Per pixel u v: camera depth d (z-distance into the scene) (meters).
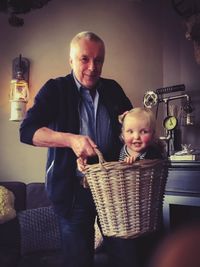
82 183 1.48
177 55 3.03
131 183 1.24
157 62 3.13
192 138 2.86
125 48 3.24
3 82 3.46
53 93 1.59
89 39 1.57
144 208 1.28
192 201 2.25
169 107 2.97
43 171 3.30
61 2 3.43
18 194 2.84
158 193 1.31
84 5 3.38
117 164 1.23
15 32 3.49
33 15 3.48
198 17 2.81
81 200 1.53
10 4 3.30
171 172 2.35
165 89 2.84
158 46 3.14
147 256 2.12
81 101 1.62
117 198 1.26
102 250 2.27
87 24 3.36
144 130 1.53
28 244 2.45
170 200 2.34
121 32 3.26
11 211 2.61
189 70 2.94
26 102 3.33
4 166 3.38
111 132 1.63
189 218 2.50
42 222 2.51
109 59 3.27
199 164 2.21
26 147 3.35
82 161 1.37
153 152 1.55
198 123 2.85
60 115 1.58
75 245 1.52
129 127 1.54
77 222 1.52
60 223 1.57
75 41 1.59
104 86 1.70
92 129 1.60
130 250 1.51
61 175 1.53
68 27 3.40
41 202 2.80
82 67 1.56
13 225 2.61
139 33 3.21
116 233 1.29
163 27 3.12
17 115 3.28
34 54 3.44
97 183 1.28
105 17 3.32
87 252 1.52
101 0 3.34
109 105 1.67
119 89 1.78
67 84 1.62
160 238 2.24
